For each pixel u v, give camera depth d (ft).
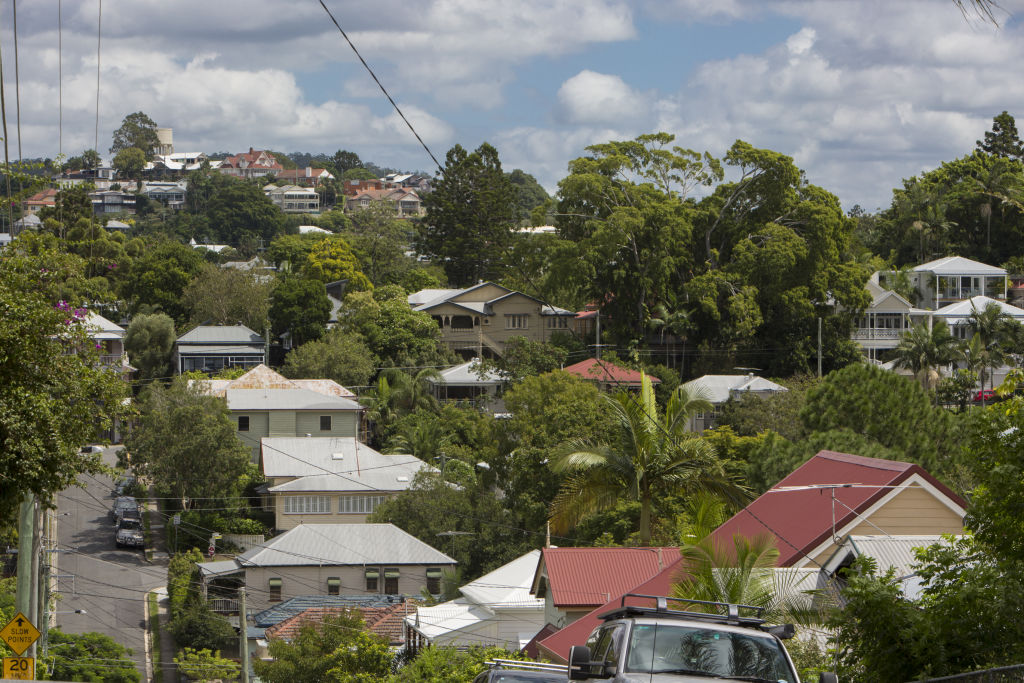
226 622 224.74
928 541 96.17
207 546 289.12
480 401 388.78
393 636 203.21
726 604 51.75
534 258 482.28
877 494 103.91
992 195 618.85
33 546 100.94
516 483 262.67
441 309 486.79
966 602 62.69
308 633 184.85
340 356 431.02
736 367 447.83
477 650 138.41
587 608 122.93
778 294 440.04
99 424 81.76
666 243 449.06
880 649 66.80
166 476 298.76
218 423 311.47
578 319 493.77
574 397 278.87
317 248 609.42
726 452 259.60
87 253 529.45
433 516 261.44
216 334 480.23
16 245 79.46
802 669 80.64
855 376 179.83
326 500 300.40
